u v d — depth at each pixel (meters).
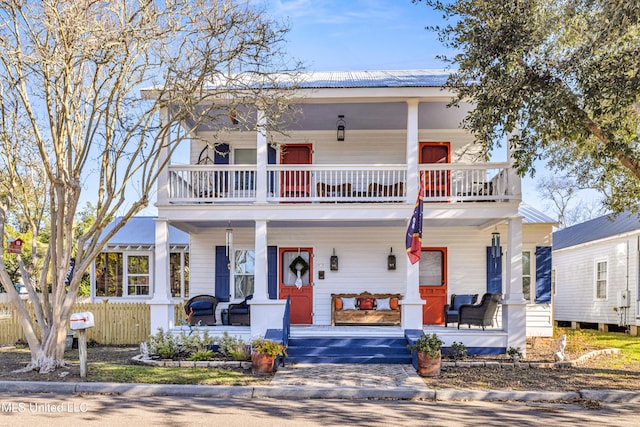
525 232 16.61
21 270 11.62
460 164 13.60
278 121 14.48
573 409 8.59
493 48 10.53
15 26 10.55
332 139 16.56
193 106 11.37
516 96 10.54
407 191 13.47
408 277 13.20
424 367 10.84
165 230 13.48
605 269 22.09
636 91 9.55
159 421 7.61
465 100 13.24
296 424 7.52
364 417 7.97
